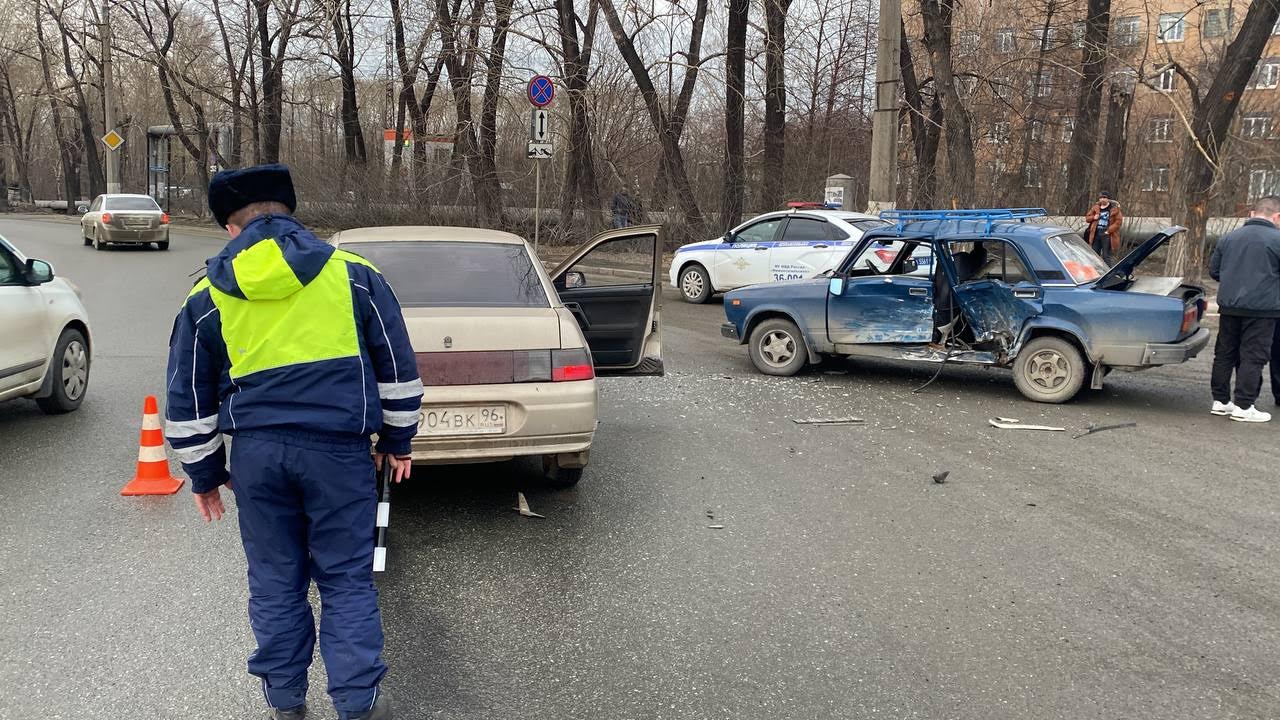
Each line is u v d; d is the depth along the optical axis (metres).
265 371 2.86
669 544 4.92
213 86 35.28
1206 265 17.55
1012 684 3.52
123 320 12.38
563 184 22.58
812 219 13.96
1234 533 5.13
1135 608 4.19
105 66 36.66
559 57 21.50
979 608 4.18
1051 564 4.69
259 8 28.52
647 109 22.17
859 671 3.60
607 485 5.91
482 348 4.97
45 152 74.38
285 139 34.31
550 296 5.57
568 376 5.09
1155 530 5.17
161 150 43.72
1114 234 16.83
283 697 3.05
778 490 5.84
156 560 4.58
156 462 5.63
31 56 47.31
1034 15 24.00
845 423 7.57
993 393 8.74
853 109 28.55
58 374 7.25
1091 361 8.01
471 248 5.87
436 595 4.26
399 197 25.05
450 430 4.93
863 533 5.11
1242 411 7.68
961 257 8.93
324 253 2.93
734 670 3.60
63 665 3.56
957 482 6.03
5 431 6.89
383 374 3.07
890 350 8.97
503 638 3.85
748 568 4.61
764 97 22.72
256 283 2.80
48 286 7.28
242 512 2.96
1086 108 22.83
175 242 28.52
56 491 5.58
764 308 9.47
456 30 20.61
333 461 2.90
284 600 3.00
